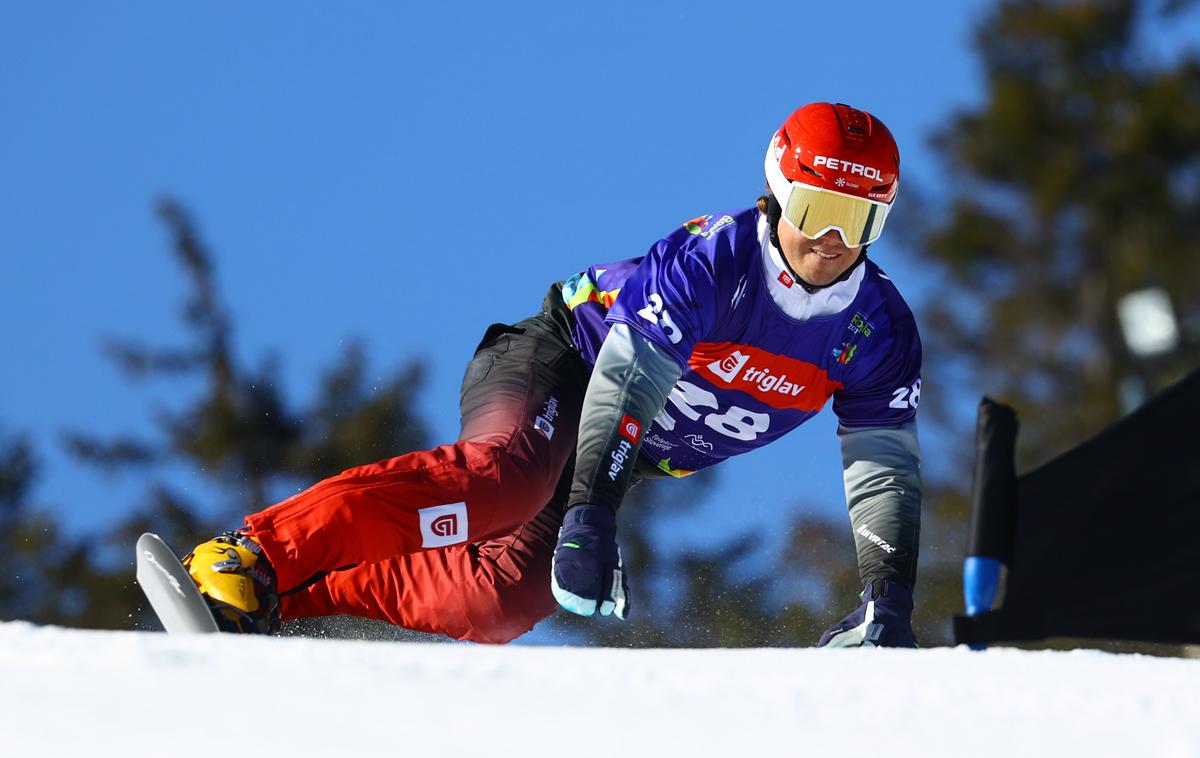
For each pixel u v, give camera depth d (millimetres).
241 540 11047
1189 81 71312
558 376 12805
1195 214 69188
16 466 62812
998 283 71250
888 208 11273
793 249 11453
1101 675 6156
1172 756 4582
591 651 6602
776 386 12062
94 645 5746
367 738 4324
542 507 12594
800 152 11164
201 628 10531
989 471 7668
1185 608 7363
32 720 4383
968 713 5195
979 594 7613
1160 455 7500
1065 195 69188
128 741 4156
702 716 4973
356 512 11109
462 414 12898
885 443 12039
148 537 10812
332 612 13578
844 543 37125
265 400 60438
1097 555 7523
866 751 4555
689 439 12766
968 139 72062
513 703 4988
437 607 13477
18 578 58719
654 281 11234
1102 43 72812
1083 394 65500
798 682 5699
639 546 46188
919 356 12211
